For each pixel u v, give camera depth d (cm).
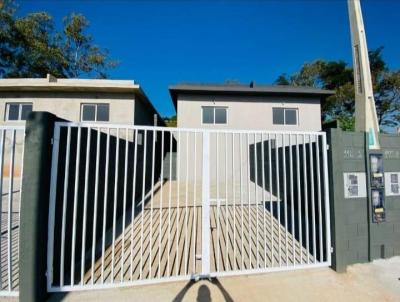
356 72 389
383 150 359
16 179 591
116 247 395
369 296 259
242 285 279
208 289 271
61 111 926
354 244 338
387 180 357
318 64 2198
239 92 1016
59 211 281
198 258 351
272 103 1049
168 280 283
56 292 262
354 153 347
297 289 272
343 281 289
